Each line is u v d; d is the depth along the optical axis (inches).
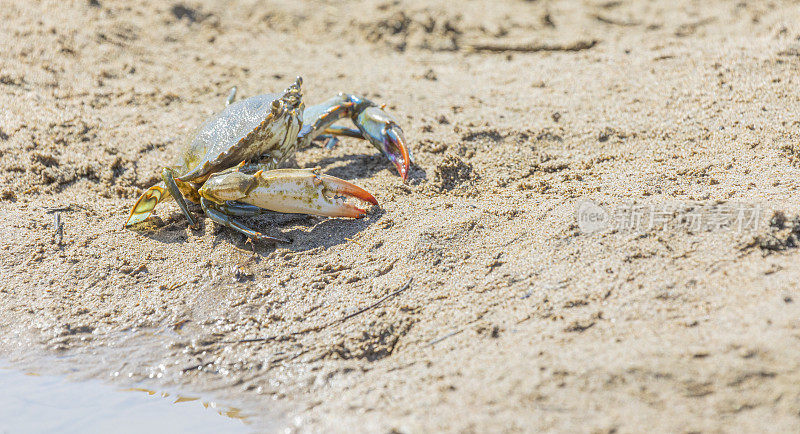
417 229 273.3
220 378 218.2
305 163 347.9
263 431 192.7
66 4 530.9
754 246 221.1
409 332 224.1
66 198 322.0
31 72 429.1
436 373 200.2
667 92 380.5
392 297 241.4
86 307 254.4
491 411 177.2
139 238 289.7
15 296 259.8
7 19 489.1
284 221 292.2
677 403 168.6
